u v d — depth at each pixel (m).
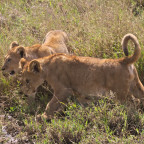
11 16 25.39
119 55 17.39
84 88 14.64
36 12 25.58
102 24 19.89
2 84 16.50
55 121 13.57
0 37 20.41
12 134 13.38
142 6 23.55
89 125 13.29
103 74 13.98
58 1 27.61
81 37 19.58
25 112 15.09
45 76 15.01
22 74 15.32
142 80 16.50
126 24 18.95
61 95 14.71
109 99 13.80
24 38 21.22
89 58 14.62
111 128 13.23
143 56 16.64
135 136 12.79
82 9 24.98
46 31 22.58
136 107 14.43
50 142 12.49
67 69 14.69
